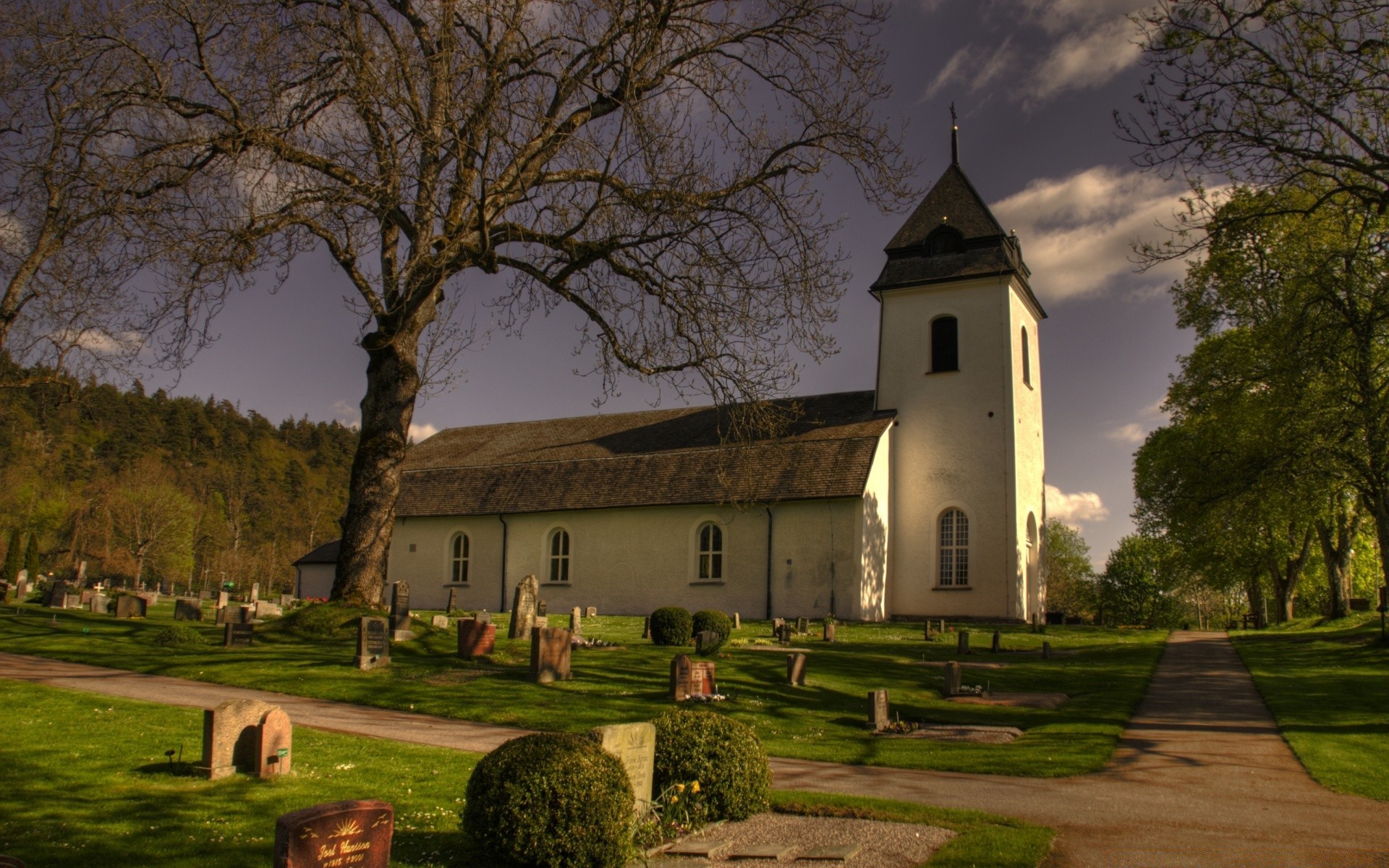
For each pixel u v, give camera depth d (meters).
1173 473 45.34
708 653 23.31
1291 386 24.94
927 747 13.70
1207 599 100.44
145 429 109.88
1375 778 11.81
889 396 42.56
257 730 9.98
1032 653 28.67
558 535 44.88
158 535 76.88
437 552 47.16
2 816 8.16
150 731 11.89
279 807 8.84
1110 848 8.63
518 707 15.30
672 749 9.62
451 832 8.42
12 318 17.31
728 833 9.04
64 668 17.84
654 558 41.97
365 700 15.70
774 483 39.62
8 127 17.78
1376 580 59.34
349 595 23.20
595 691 17.14
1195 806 10.34
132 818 8.29
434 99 19.09
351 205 18.62
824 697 18.27
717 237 20.66
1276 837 9.05
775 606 39.00
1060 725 15.79
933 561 40.34
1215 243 18.20
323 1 19.08
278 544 96.81
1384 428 27.86
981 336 41.28
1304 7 15.88
